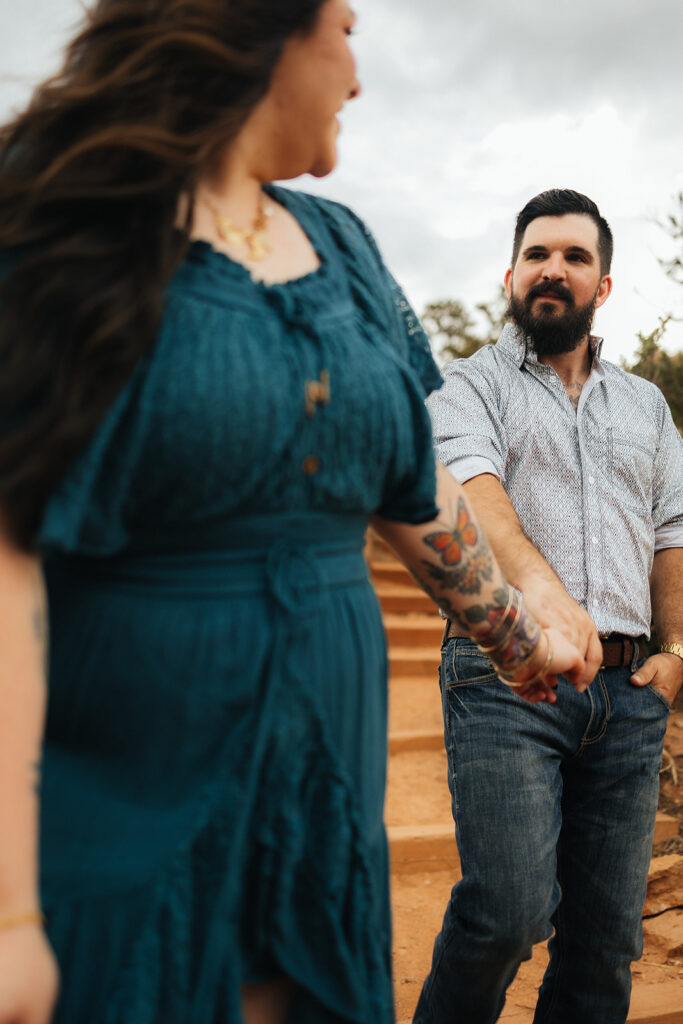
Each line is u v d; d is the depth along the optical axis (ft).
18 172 3.11
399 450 3.69
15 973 2.50
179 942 2.97
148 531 3.15
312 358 3.32
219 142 3.33
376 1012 3.43
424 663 20.83
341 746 3.47
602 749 6.80
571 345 7.54
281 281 3.52
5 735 2.65
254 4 3.37
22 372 2.73
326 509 3.46
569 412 7.41
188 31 3.26
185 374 3.03
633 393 7.82
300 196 4.14
